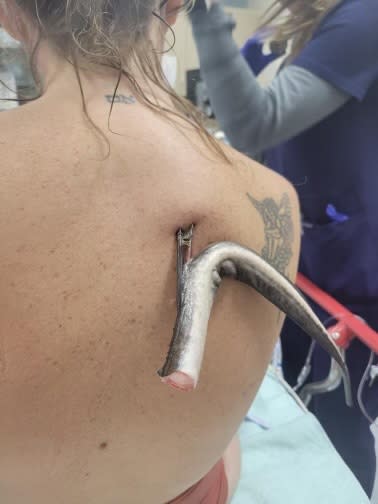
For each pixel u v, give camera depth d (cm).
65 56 42
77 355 35
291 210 49
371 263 99
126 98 43
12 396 34
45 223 35
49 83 43
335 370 98
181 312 33
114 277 36
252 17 125
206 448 44
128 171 38
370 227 97
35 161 36
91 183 37
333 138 96
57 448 36
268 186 47
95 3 40
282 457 86
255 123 89
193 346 31
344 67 84
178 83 104
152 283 37
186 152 41
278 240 46
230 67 87
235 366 43
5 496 39
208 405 42
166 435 40
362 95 86
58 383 35
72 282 35
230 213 41
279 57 120
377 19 83
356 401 107
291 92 87
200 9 85
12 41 54
